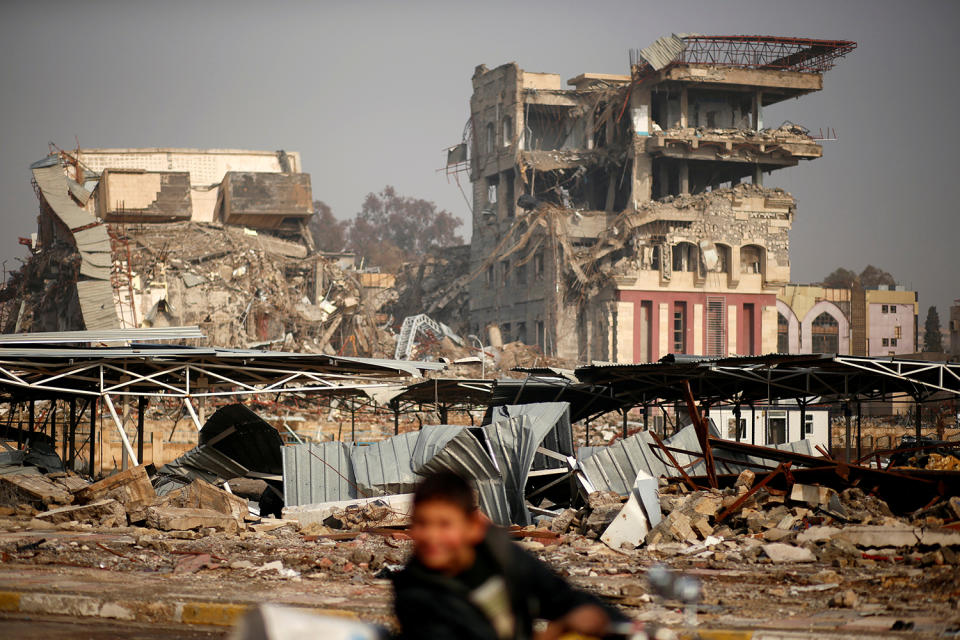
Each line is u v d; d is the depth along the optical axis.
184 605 9.02
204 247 92.31
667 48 106.00
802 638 7.12
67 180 96.81
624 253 105.38
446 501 3.27
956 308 140.75
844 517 15.73
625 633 3.40
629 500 16.34
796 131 112.38
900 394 35.34
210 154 113.06
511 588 3.37
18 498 21.84
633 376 29.69
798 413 49.44
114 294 85.12
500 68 116.25
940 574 10.55
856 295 120.69
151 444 47.06
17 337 27.20
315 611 8.66
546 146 119.31
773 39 106.38
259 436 24.77
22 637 7.95
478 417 59.09
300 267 100.25
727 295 105.69
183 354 26.55
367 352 102.81
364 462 23.52
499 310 116.88
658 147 105.94
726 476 20.59
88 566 12.75
